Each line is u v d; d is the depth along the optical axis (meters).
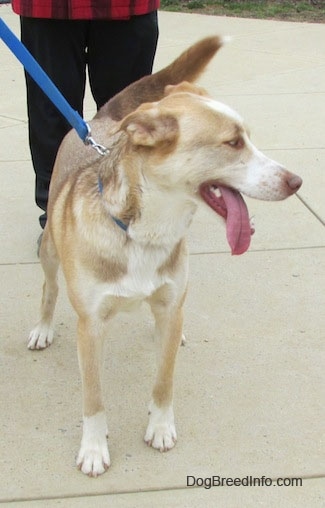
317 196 3.47
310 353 2.52
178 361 2.49
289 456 2.16
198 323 2.65
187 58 2.48
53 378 2.43
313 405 2.32
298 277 2.89
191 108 1.99
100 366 2.16
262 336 2.59
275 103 4.85
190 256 3.03
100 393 2.15
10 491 2.06
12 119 4.54
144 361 2.50
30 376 2.44
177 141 1.97
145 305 2.76
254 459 2.15
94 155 2.31
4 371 2.45
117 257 2.06
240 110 4.71
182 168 1.98
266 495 2.05
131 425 2.28
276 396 2.35
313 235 3.17
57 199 2.29
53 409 2.31
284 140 4.16
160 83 2.51
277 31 7.30
